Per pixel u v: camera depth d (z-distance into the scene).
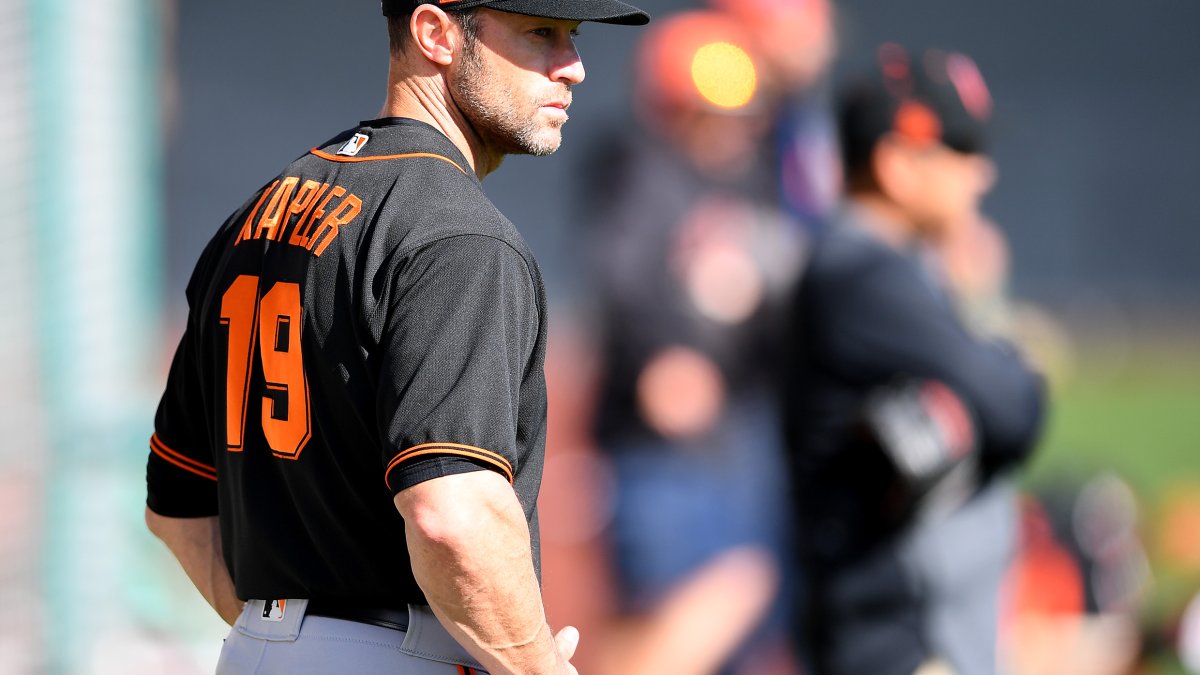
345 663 7.24
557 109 7.69
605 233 18.44
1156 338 59.00
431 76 7.55
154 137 17.16
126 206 15.61
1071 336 58.03
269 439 7.29
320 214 7.21
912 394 12.28
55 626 14.86
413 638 7.22
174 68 65.19
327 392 7.02
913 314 12.53
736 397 18.09
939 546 12.41
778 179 18.73
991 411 12.32
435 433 6.53
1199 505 25.67
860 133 13.18
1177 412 43.53
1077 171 75.62
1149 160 76.38
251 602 7.64
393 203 7.04
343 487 7.10
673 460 18.00
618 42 60.47
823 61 19.19
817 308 12.94
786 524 14.66
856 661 12.47
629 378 18.06
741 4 18.61
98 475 15.09
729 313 17.98
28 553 14.86
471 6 7.35
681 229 18.17
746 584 17.88
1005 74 78.19
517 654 6.73
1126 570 18.14
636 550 17.97
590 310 18.72
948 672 12.50
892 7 76.50
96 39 15.29
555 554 18.64
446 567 6.50
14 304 14.91
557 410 22.12
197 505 8.49
